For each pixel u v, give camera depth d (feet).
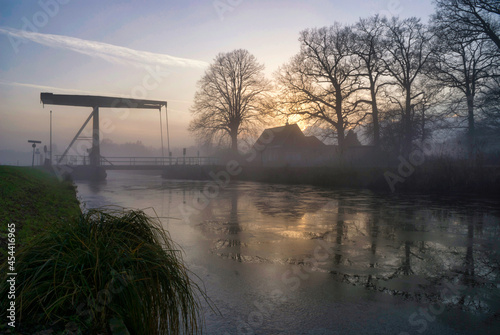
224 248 28.02
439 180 82.02
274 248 28.14
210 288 18.78
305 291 18.45
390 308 16.38
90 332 8.49
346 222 40.73
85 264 9.31
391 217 44.55
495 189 74.90
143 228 11.54
